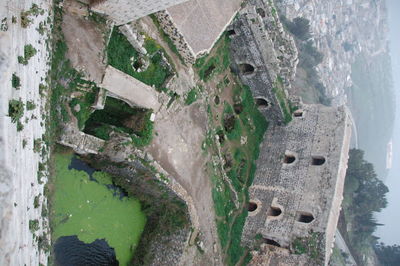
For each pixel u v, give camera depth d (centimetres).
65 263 1898
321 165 2897
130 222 2197
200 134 2448
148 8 1764
